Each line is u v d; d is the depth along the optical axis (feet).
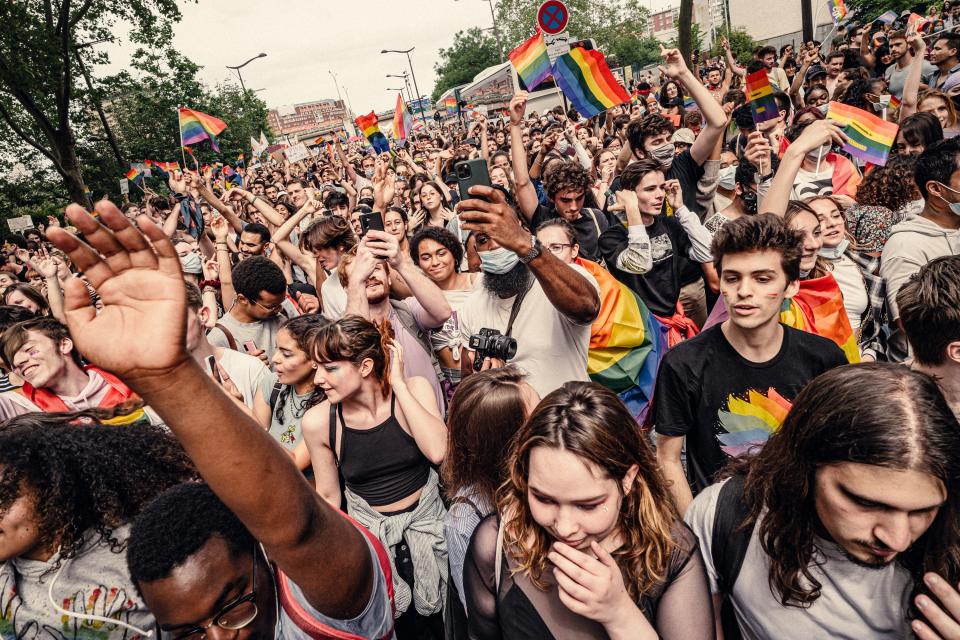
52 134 71.82
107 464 4.55
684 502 6.89
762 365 6.68
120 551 4.51
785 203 8.68
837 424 3.59
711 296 11.69
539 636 4.55
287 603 3.92
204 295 12.91
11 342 8.99
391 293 11.57
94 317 2.57
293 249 16.80
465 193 7.30
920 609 3.74
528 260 6.98
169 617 3.59
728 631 5.09
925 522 3.56
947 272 5.56
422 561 7.52
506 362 8.82
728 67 34.22
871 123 12.74
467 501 6.11
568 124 31.53
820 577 4.16
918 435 3.36
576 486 4.10
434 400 8.31
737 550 4.56
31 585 4.38
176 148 102.68
